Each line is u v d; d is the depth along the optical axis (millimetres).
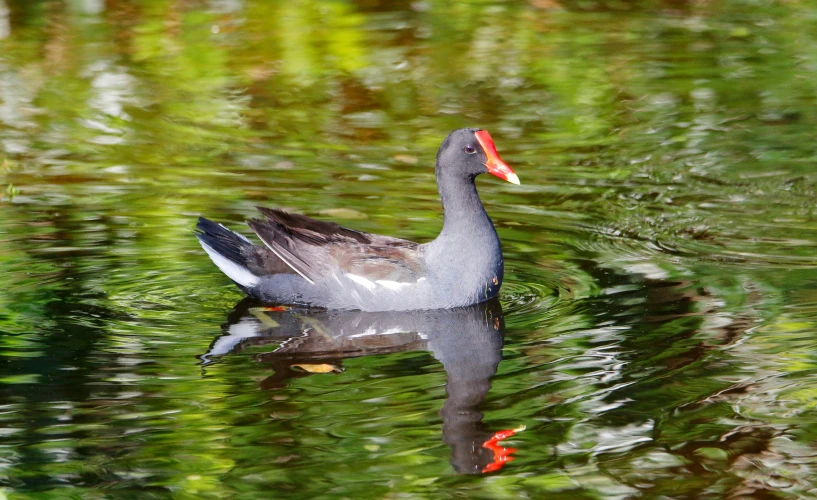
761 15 26453
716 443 8289
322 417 8789
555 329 10812
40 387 9312
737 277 12227
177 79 22000
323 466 7988
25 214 14461
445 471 7906
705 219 14500
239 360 10094
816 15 26250
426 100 20625
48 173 16406
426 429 8570
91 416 8789
